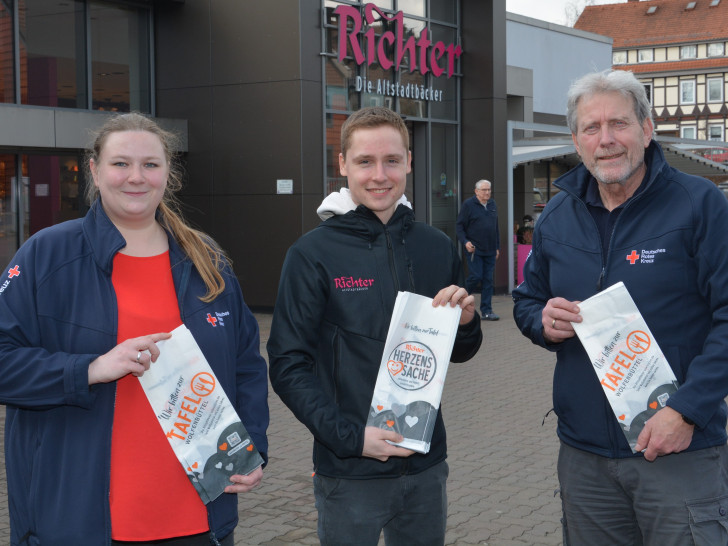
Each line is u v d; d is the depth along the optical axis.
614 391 2.54
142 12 12.78
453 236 15.30
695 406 2.38
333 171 12.62
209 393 2.36
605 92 2.57
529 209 19.42
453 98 15.16
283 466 5.34
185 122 12.77
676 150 19.02
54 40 11.60
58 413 2.29
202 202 12.80
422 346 2.46
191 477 2.33
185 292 2.43
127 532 2.31
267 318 11.91
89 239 2.37
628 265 2.59
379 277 2.54
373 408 2.43
